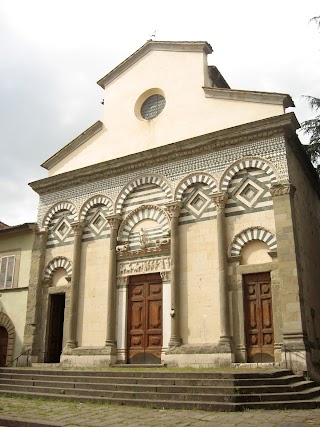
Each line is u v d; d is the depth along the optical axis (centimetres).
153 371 1688
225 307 1975
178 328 2070
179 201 2250
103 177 2578
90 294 2412
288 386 1471
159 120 2497
